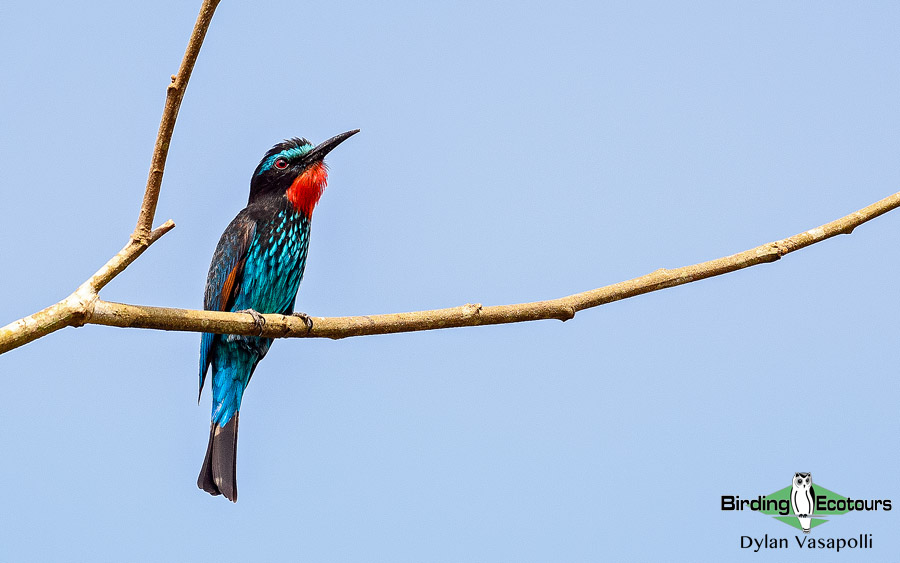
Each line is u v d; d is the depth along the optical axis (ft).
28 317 23.97
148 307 26.91
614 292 30.94
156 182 24.93
